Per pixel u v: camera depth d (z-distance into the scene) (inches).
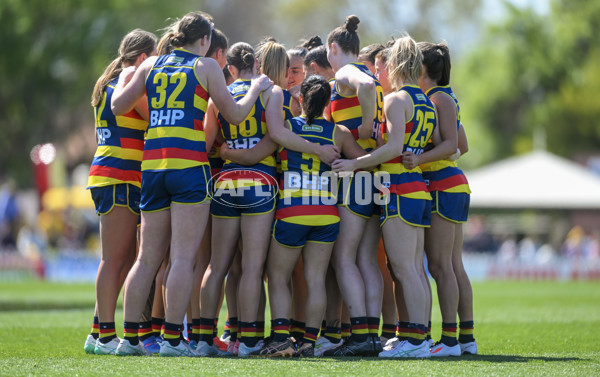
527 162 3737.7
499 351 880.3
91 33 4510.3
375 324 799.1
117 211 813.2
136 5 4581.7
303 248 795.4
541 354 836.6
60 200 4097.0
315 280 789.2
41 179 4224.9
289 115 828.6
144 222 778.8
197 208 760.3
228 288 888.9
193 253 767.1
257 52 910.4
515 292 2353.6
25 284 2736.2
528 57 5590.6
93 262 3125.0
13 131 4857.3
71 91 4672.7
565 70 5580.7
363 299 789.2
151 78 778.8
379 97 829.8
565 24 5521.7
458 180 829.2
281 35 6540.4
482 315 1473.9
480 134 5792.3
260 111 799.7
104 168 816.3
